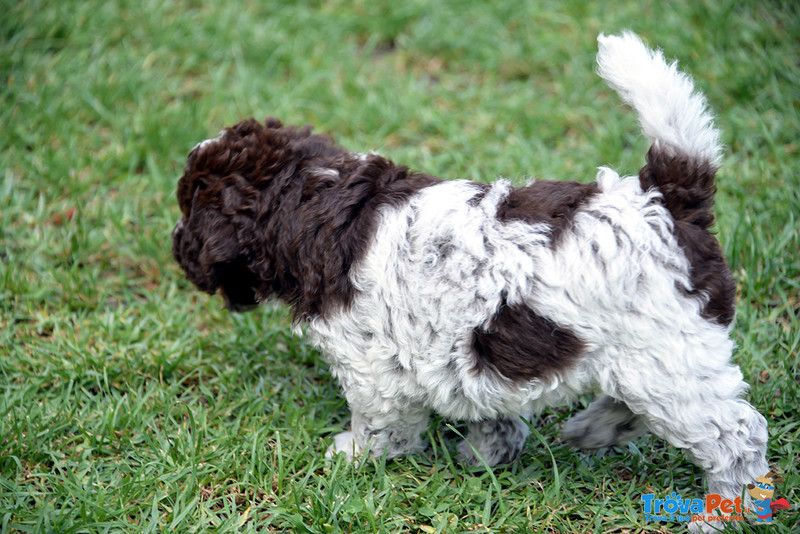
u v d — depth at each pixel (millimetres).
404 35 7387
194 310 4996
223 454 3926
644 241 3137
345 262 3451
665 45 6660
